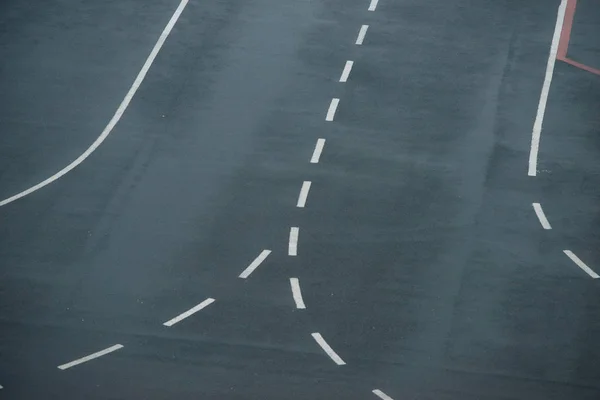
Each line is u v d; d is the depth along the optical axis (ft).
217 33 413.59
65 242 329.11
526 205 344.90
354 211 342.03
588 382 286.46
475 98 386.93
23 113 378.94
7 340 294.46
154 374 284.61
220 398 277.44
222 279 317.42
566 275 319.88
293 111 380.17
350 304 309.42
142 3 427.33
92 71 397.39
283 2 427.74
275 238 331.98
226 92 388.57
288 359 290.76
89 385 280.51
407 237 332.80
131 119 377.50
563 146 368.27
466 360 292.20
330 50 405.80
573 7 426.10
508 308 308.81
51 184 350.43
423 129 374.22
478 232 334.44
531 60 403.13
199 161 360.48
